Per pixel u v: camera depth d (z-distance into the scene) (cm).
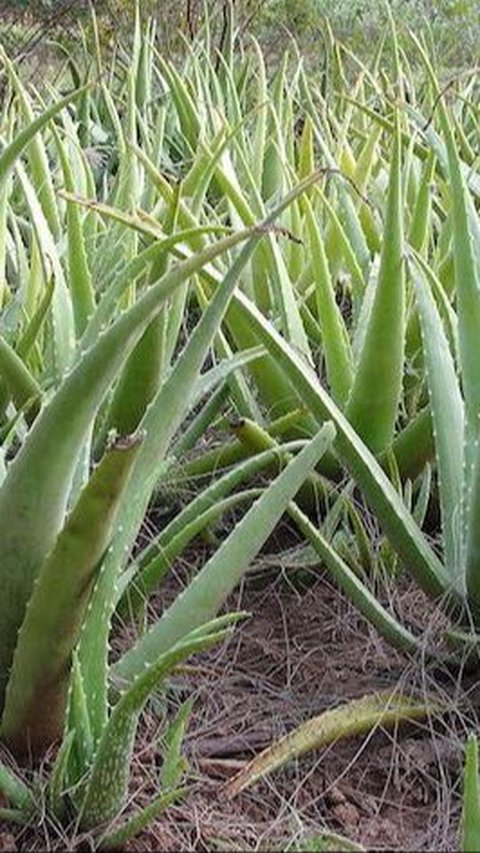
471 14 437
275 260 150
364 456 113
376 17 446
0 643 97
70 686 93
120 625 118
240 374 145
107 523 87
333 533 135
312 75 383
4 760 100
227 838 96
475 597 114
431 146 182
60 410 85
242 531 103
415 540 115
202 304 149
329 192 208
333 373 142
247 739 109
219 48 370
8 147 112
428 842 99
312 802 101
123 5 418
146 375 132
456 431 124
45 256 135
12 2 409
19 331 150
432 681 113
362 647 124
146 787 100
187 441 144
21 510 90
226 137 162
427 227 165
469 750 81
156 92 326
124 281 108
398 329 130
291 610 131
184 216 143
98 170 259
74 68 320
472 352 120
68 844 92
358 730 106
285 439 145
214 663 120
